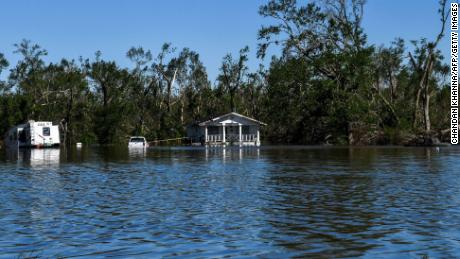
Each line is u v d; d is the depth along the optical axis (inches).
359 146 2758.4
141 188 770.2
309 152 2016.5
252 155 1791.3
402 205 582.6
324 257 361.7
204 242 408.8
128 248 391.2
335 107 2920.8
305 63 2952.8
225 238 422.0
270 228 460.4
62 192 724.7
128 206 589.6
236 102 4279.0
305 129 3225.9
